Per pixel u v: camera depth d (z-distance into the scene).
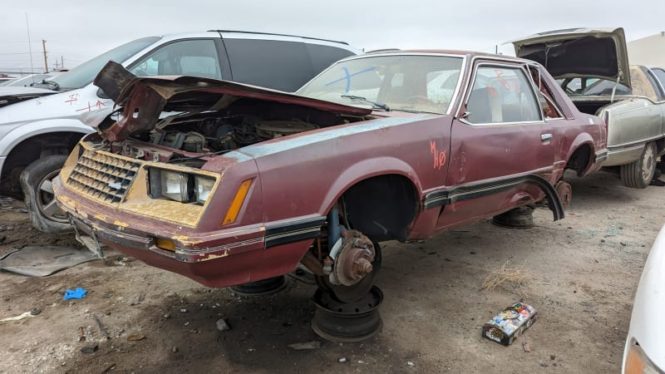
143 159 2.72
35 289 3.69
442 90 3.61
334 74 4.43
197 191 2.35
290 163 2.41
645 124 6.89
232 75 5.79
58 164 4.45
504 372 2.79
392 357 2.91
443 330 3.23
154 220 2.30
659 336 1.72
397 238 3.26
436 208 3.20
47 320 3.23
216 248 2.16
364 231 3.15
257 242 2.28
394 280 4.01
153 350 2.92
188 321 3.27
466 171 3.37
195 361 2.82
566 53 7.06
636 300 1.97
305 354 2.91
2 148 4.39
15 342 2.96
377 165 2.75
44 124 4.51
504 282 3.98
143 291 3.69
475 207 3.60
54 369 2.71
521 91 4.28
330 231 2.73
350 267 2.72
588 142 4.97
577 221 5.84
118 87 2.82
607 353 3.00
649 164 7.44
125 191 2.51
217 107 3.38
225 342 3.02
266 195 2.31
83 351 2.87
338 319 3.05
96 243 2.73
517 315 3.28
